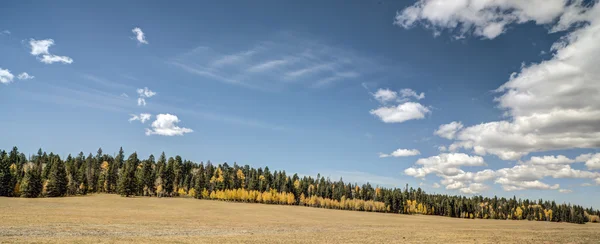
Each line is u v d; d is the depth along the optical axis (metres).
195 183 184.12
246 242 38.94
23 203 93.94
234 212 108.44
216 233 48.38
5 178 128.12
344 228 68.62
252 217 91.56
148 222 60.38
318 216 113.31
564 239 55.94
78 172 156.75
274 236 47.12
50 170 158.38
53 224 47.78
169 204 125.94
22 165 183.38
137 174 172.00
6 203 89.81
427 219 145.62
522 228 92.94
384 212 196.25
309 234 52.25
